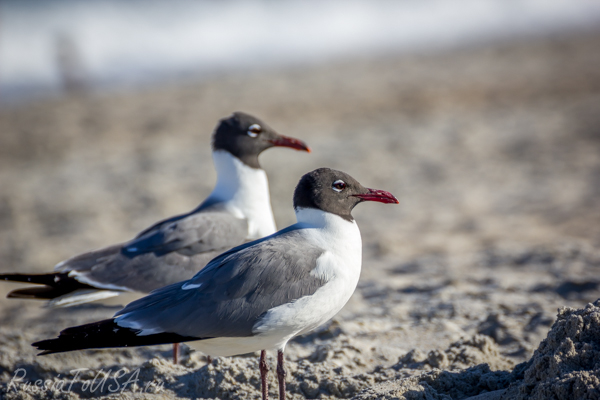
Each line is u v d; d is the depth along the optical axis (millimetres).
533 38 40219
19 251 14188
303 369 7109
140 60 42469
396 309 9375
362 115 26656
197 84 35469
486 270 11141
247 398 6516
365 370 7246
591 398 5008
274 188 18219
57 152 23984
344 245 6430
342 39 46250
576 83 28297
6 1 43781
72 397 6809
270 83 34094
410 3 49562
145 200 17719
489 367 6688
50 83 37656
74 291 7703
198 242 8062
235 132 8930
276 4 48656
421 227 14656
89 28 43750
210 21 46844
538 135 21656
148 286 7785
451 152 20781
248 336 5988
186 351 8203
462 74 32312
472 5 49562
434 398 6035
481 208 15594
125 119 28500
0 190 19672
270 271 5992
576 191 15930
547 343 5793
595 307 5746
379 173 19125
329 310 6242
